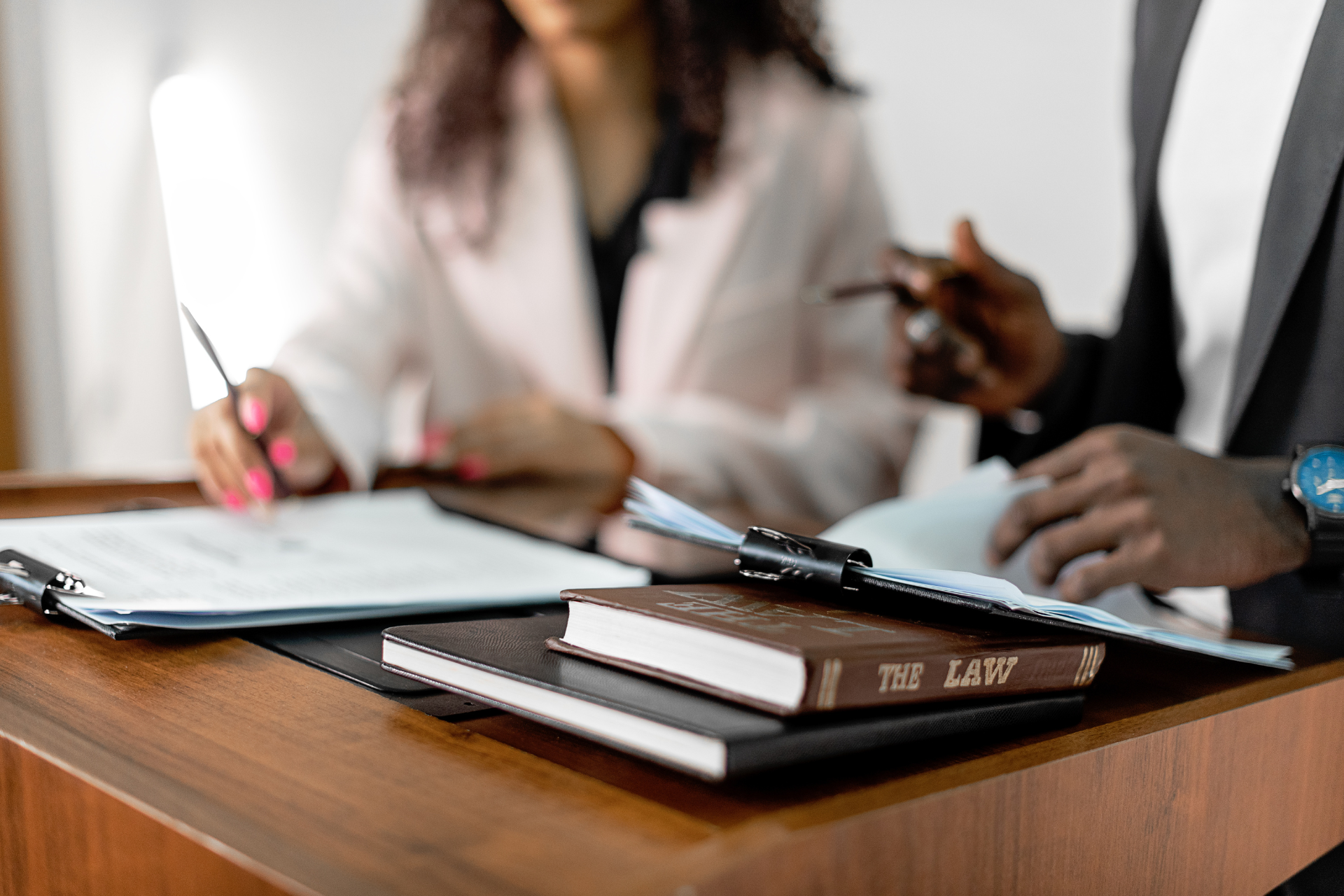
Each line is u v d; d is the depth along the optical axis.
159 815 0.29
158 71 2.47
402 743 0.35
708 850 0.27
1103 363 0.99
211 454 0.74
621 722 0.32
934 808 0.31
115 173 2.48
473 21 1.68
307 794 0.30
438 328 1.78
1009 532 0.57
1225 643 0.51
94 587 0.51
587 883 0.25
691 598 0.38
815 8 1.67
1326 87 0.66
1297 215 0.67
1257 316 0.70
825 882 0.28
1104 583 0.52
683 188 1.68
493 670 0.35
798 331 1.72
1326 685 0.49
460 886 0.25
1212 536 0.52
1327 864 0.54
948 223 1.68
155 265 2.47
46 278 2.49
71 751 0.33
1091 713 0.42
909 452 1.60
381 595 0.54
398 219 1.76
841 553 0.40
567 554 0.71
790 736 0.30
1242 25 0.85
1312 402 0.67
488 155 1.70
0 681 0.40
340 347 1.65
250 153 2.44
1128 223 1.47
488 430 1.21
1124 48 1.46
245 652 0.46
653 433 1.45
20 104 2.43
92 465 2.57
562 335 1.71
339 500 0.89
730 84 1.66
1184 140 0.89
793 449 1.50
